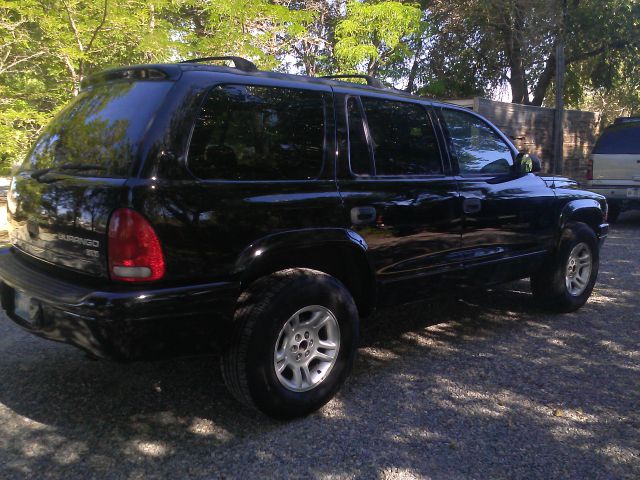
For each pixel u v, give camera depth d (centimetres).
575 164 1622
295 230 324
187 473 277
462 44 1822
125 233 273
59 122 360
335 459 290
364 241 359
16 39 798
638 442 309
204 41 923
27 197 336
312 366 340
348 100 371
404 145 402
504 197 457
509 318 525
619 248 848
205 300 292
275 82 338
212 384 378
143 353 282
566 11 1628
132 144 288
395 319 521
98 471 278
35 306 304
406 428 322
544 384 381
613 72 1912
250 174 315
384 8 1182
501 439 311
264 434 315
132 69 327
